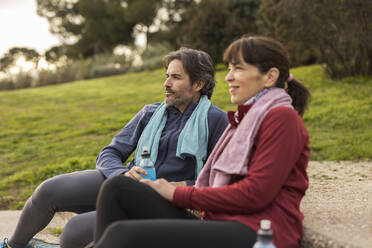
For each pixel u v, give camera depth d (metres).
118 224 1.52
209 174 1.96
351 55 9.52
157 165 2.48
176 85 2.48
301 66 11.43
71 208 2.37
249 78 1.82
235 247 1.57
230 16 14.42
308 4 9.21
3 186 5.29
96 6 28.17
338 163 4.89
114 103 9.73
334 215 2.21
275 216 1.67
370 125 6.46
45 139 7.59
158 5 27.20
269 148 1.65
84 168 5.32
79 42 29.86
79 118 8.91
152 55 20.27
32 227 2.39
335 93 8.42
